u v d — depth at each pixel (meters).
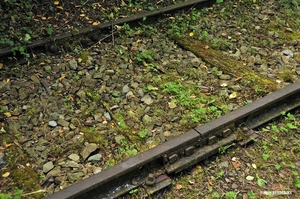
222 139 3.49
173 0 5.96
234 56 4.87
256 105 3.68
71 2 5.46
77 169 3.26
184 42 5.13
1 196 2.92
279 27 5.60
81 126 3.73
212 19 5.70
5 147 3.44
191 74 4.50
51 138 3.58
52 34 5.01
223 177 3.26
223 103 4.05
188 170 3.30
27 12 5.12
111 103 4.04
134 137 3.58
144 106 4.01
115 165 3.02
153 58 4.79
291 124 3.76
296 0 6.23
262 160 3.42
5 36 4.79
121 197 3.00
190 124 3.75
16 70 4.47
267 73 4.56
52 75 4.44
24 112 3.90
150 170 3.18
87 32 5.04
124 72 4.53
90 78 4.41
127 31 5.21
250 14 5.88
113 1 5.70
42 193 3.02
